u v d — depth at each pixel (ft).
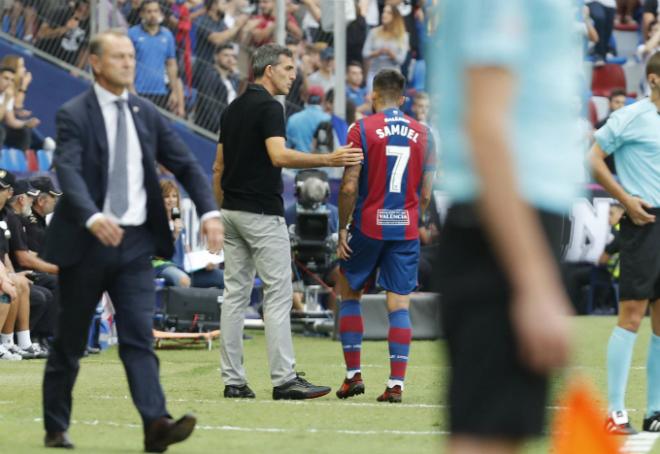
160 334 152.56
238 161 99.14
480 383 31.91
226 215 100.22
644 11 261.03
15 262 142.20
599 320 194.80
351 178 101.50
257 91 99.35
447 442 32.60
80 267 70.18
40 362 134.31
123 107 71.05
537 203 32.35
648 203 83.46
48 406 73.00
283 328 100.78
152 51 189.98
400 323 101.50
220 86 195.72
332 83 208.33
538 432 32.04
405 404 99.45
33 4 191.72
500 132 29.63
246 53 198.08
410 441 78.89
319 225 166.40
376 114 103.76
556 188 32.60
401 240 102.01
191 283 169.37
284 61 100.01
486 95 29.99
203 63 195.00
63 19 191.93
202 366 132.36
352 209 102.63
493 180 29.48
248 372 127.03
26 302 138.92
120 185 70.59
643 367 132.57
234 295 102.17
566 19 32.60
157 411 70.79
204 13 195.31
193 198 71.67
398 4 225.15
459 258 32.48
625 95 229.86
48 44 192.03
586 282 201.46
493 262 32.07
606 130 83.87
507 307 31.91
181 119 193.26
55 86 190.60
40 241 145.59
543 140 32.60
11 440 76.64
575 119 33.37
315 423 87.25
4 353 136.67
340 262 104.32
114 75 70.28
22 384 110.73
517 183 29.76
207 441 78.18
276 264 99.76
